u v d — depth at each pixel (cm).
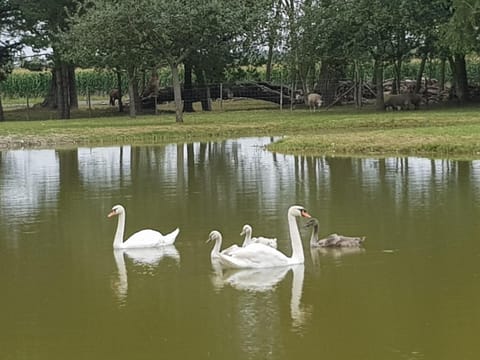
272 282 1252
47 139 3781
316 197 1962
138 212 1856
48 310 1141
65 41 4694
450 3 4694
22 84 7600
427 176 2242
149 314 1112
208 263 1386
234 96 6022
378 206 1809
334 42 5025
